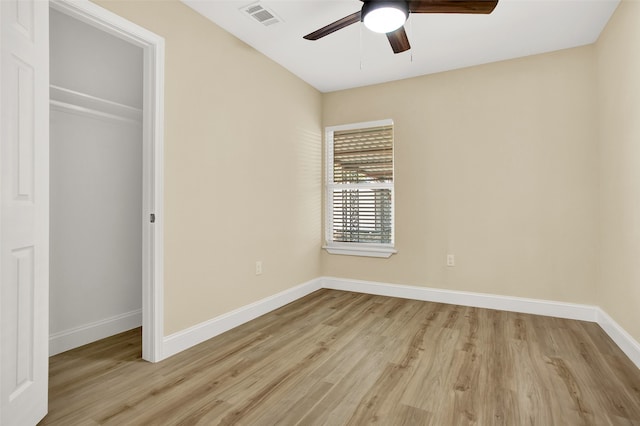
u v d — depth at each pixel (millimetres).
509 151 3373
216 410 1689
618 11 2459
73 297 2518
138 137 2992
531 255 3281
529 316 3178
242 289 3020
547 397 1808
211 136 2678
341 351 2402
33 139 1549
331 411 1684
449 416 1643
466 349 2428
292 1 2436
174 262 2371
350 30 2848
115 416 1632
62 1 1742
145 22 2162
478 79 3508
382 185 4012
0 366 1340
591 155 3053
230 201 2875
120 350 2441
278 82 3496
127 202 2912
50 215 2375
